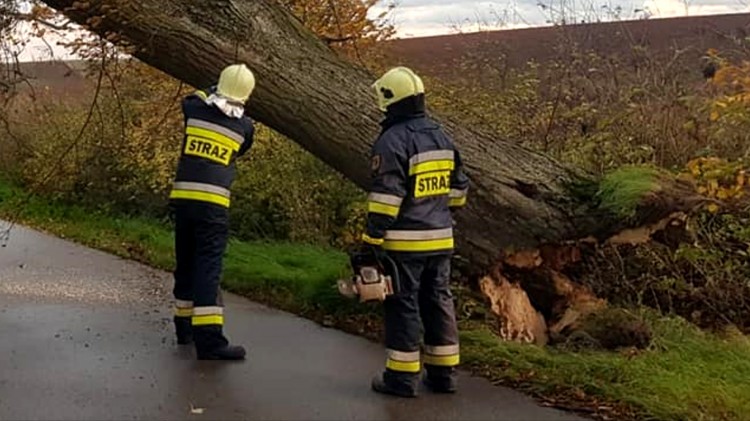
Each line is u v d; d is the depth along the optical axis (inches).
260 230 427.5
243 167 423.5
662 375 205.8
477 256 253.4
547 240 251.4
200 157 218.8
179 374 208.4
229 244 390.9
